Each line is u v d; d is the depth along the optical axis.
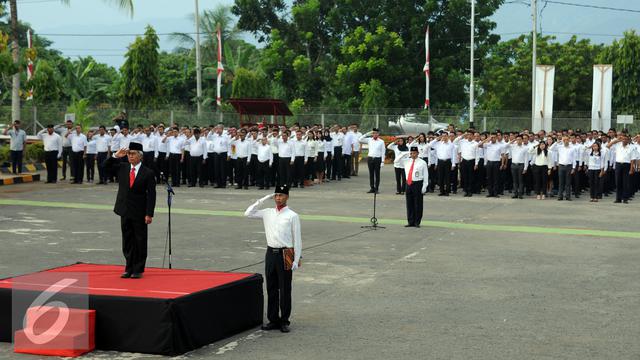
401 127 46.62
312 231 17.62
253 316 9.42
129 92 48.53
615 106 54.41
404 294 11.16
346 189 28.44
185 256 14.07
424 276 12.49
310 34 54.97
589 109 59.97
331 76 55.50
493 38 53.53
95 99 56.22
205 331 8.58
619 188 24.73
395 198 25.33
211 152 28.50
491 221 19.75
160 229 17.56
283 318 9.17
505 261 13.91
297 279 12.24
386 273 12.74
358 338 8.84
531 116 47.91
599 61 56.69
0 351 8.41
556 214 21.41
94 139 28.50
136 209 9.70
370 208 22.36
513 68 62.84
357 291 11.37
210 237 16.42
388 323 9.52
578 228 18.55
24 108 43.88
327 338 8.84
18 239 15.72
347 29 54.88
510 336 8.92
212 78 60.25
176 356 8.15
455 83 54.00
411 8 53.06
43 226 17.61
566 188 25.80
